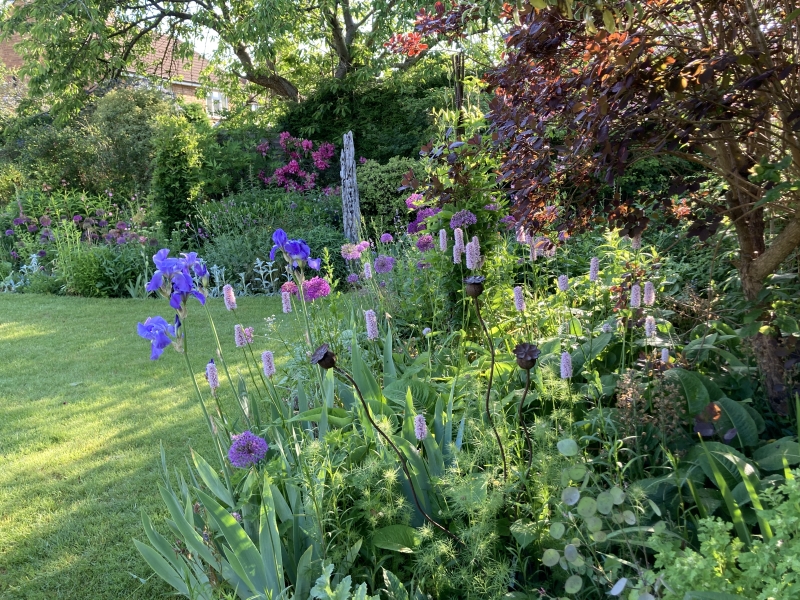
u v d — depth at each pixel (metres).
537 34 2.36
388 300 4.33
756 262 2.59
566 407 2.52
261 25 12.18
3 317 7.63
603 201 2.91
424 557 1.90
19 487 3.53
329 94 13.73
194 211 10.49
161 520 3.13
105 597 2.60
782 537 1.29
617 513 1.55
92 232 10.20
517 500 2.14
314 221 10.21
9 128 15.66
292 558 2.14
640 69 2.09
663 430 2.22
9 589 2.68
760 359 2.62
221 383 5.06
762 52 2.12
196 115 14.63
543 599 1.87
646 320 2.52
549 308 3.44
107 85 15.12
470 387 2.73
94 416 4.51
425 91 12.80
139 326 2.13
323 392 2.78
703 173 2.77
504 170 2.75
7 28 13.24
